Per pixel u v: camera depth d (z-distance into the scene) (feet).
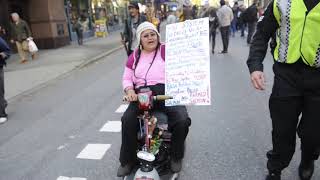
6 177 16.15
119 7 109.29
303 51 10.76
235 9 81.00
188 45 12.75
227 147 17.39
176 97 12.93
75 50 61.72
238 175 14.75
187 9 61.93
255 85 11.78
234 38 69.05
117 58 51.90
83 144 19.06
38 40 65.92
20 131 22.21
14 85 36.24
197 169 15.42
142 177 11.61
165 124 13.29
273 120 11.74
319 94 10.99
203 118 21.66
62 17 69.72
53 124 23.03
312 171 13.34
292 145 11.93
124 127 12.91
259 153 16.58
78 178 15.39
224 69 36.27
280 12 10.96
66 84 35.68
